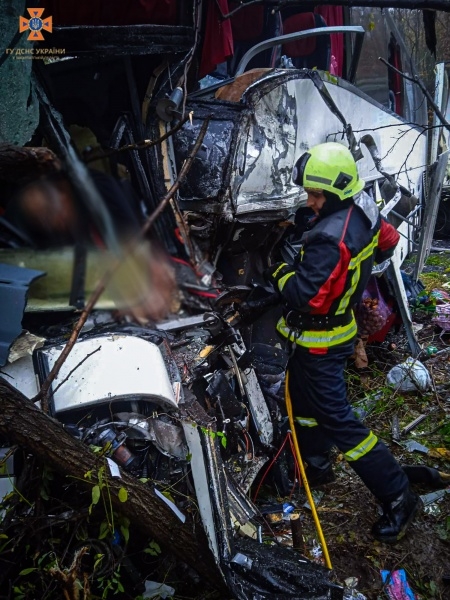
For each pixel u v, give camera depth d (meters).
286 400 2.74
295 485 2.93
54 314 2.47
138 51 2.88
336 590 2.04
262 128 3.13
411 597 2.31
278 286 2.52
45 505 2.10
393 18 6.64
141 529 2.05
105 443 2.12
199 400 2.59
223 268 3.25
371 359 4.22
